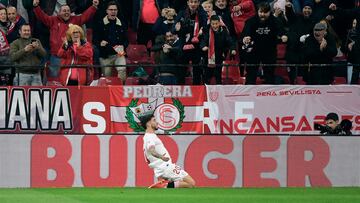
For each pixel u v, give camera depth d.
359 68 69.69
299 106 66.31
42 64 68.81
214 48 68.12
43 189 58.84
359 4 74.75
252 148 62.62
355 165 63.16
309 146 62.84
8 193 54.19
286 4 70.62
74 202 46.28
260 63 68.44
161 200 47.59
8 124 65.12
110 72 69.88
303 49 68.62
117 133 62.69
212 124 65.94
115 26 71.38
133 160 62.34
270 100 66.25
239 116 66.12
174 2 75.31
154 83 69.44
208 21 68.44
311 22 69.62
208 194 52.72
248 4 72.38
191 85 66.56
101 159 62.34
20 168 62.00
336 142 63.03
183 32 68.75
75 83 67.38
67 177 62.12
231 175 62.47
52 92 65.38
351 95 66.25
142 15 73.50
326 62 68.56
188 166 62.47
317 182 63.09
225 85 66.00
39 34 72.69
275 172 62.75
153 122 58.28
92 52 68.62
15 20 69.38
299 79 70.06
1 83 67.38
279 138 62.75
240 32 71.88
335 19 73.62
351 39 70.56
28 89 65.12
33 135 62.06
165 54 68.88
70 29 67.94
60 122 65.50
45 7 73.12
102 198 49.19
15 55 66.25
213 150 62.50
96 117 65.75
